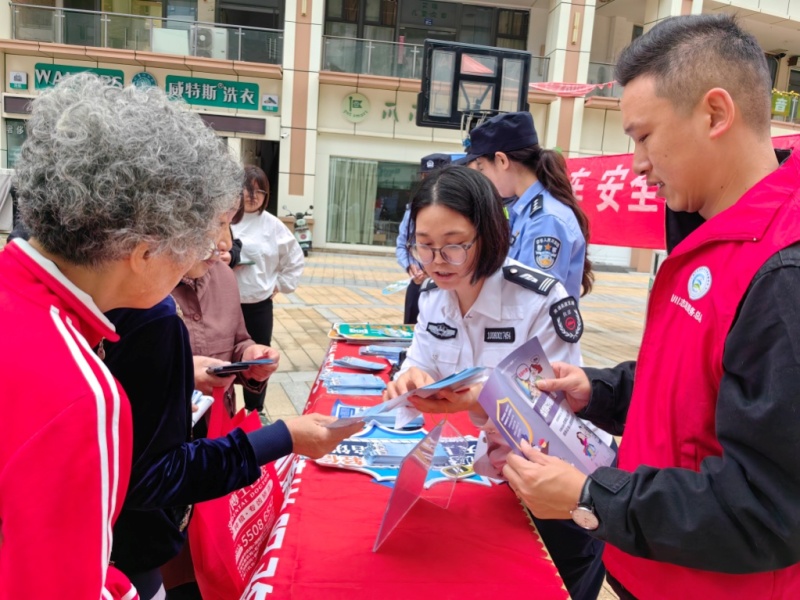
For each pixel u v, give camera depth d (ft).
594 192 13.96
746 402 2.43
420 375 4.38
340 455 4.59
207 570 3.77
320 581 3.14
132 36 37.86
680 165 2.84
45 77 37.60
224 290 6.73
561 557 4.70
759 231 2.54
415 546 3.48
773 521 2.35
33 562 1.95
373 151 41.93
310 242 41.11
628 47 3.03
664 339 3.05
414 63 40.50
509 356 3.71
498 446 4.03
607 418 4.15
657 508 2.59
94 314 2.40
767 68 2.83
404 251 12.15
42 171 2.22
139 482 2.88
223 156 2.64
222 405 4.90
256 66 38.34
